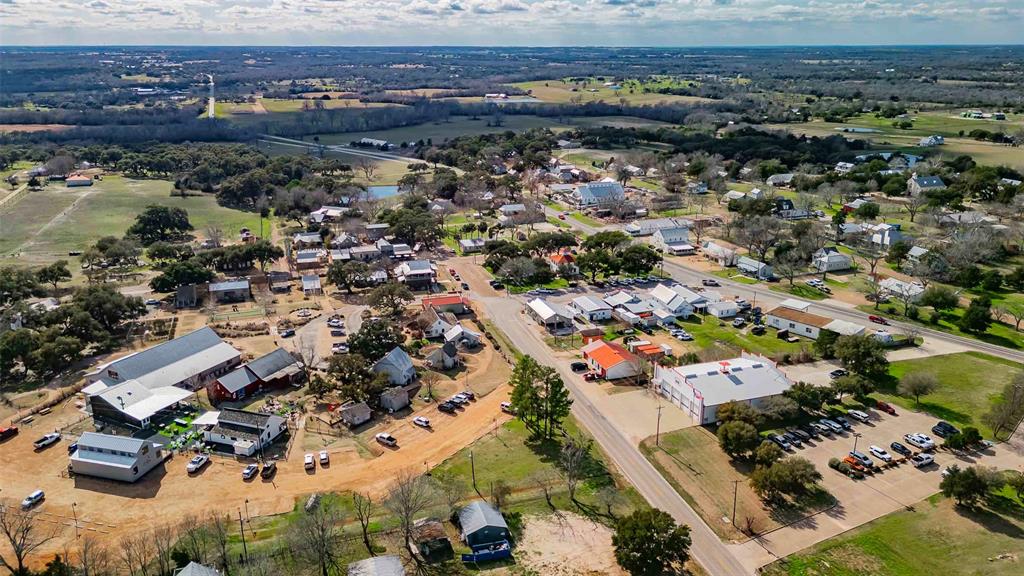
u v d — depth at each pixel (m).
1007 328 135.75
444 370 120.38
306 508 81.50
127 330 136.75
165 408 102.50
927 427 100.00
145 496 84.25
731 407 96.88
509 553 74.94
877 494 84.94
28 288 150.50
